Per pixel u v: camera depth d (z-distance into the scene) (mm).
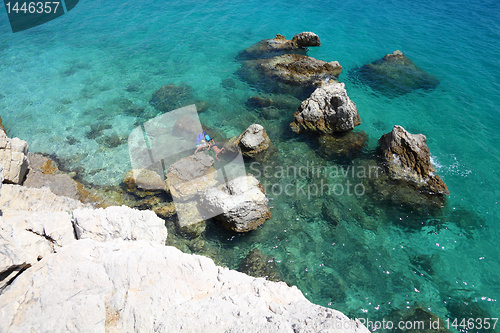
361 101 14039
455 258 8195
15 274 5562
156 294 5230
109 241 6414
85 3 25688
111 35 20672
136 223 7141
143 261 5699
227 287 5684
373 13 22531
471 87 14656
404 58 16844
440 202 9555
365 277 7836
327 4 24344
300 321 4652
